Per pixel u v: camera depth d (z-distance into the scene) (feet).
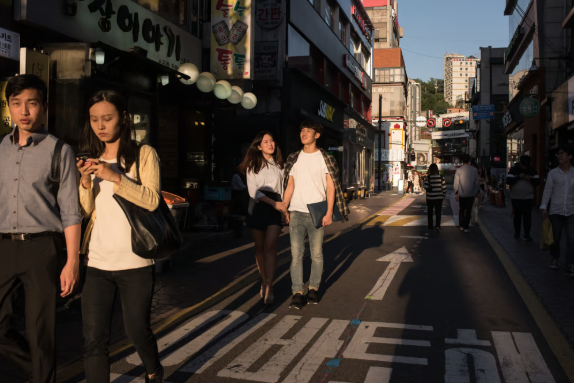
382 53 187.11
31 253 9.21
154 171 9.49
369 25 124.77
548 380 11.46
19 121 9.29
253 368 12.14
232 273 23.77
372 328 15.40
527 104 67.77
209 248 31.55
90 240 9.52
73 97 27.17
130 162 9.31
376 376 11.69
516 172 35.09
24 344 9.88
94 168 8.46
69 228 9.13
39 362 9.24
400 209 68.49
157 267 23.76
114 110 9.16
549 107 69.67
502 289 20.76
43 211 9.32
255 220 18.20
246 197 49.93
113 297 9.43
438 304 18.35
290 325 15.70
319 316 16.75
